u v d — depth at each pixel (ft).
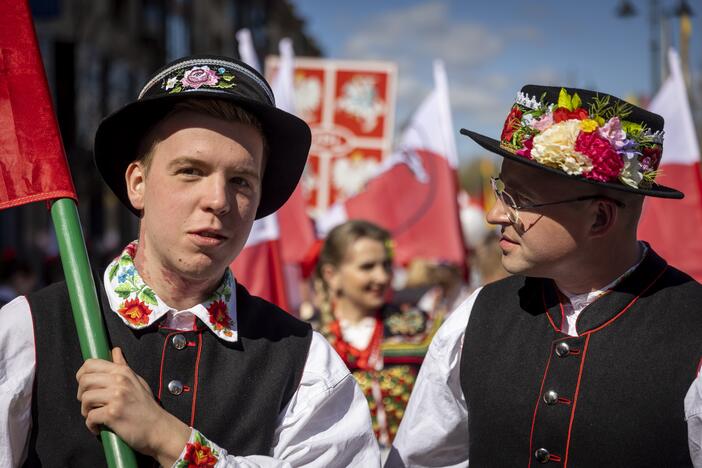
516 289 6.59
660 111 12.57
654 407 5.63
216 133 5.21
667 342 5.73
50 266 29.09
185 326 5.58
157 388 5.35
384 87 19.48
